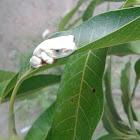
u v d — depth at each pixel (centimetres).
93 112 14
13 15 66
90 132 13
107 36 10
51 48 11
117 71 51
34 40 62
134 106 33
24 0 67
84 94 15
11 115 12
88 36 12
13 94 12
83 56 15
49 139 14
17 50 63
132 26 10
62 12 61
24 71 13
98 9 40
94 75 15
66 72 15
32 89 20
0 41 65
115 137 23
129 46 18
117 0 19
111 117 23
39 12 64
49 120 17
